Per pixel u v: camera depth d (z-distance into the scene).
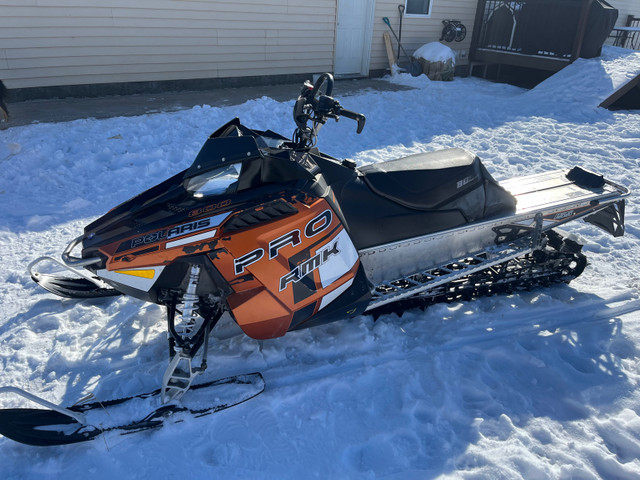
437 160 3.14
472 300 3.41
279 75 10.23
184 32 8.76
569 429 2.41
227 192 2.40
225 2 8.94
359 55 11.62
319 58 10.66
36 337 2.93
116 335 2.94
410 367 2.76
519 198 3.46
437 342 2.97
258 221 2.36
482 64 13.09
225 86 9.62
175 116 7.21
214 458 2.19
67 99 8.09
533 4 11.41
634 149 6.67
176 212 2.38
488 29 12.63
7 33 7.31
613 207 3.59
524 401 2.56
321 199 2.52
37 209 4.59
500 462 2.21
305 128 2.69
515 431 2.37
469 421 2.44
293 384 2.60
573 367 2.83
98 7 7.84
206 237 2.29
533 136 7.37
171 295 2.54
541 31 11.42
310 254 2.50
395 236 2.91
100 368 2.69
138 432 2.29
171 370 2.31
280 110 7.69
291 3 9.70
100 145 6.07
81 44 7.93
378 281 3.01
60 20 7.62
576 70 10.26
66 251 2.48
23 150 5.73
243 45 9.49
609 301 3.44
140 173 5.44
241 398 2.43
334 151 6.29
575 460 2.23
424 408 2.50
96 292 3.20
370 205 2.84
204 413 2.36
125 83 8.55
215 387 2.48
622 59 10.74
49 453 2.20
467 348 2.92
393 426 2.38
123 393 2.51
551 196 3.46
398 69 11.55
